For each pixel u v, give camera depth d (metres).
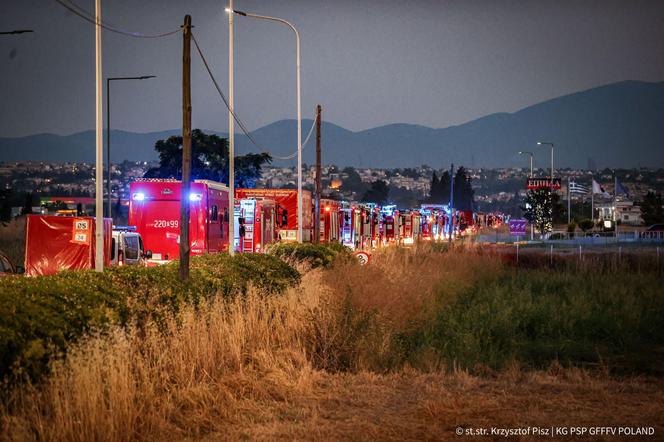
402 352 30.45
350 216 101.62
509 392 23.94
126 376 19.19
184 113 34.00
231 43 53.69
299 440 18.38
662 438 18.77
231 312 29.92
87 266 43.44
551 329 39.06
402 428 19.53
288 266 45.00
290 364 26.14
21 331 18.58
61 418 17.12
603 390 24.31
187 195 32.62
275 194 82.50
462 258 68.06
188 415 20.17
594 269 66.00
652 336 38.59
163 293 27.44
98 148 33.69
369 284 36.94
